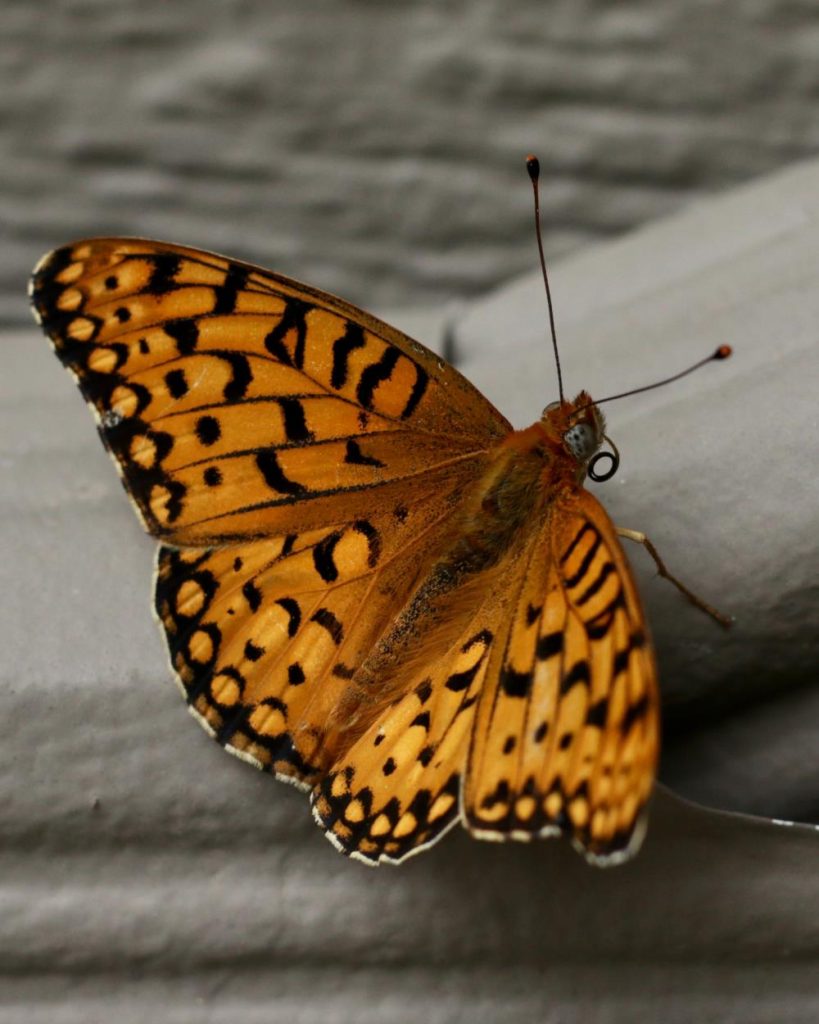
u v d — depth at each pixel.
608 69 0.50
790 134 0.50
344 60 0.50
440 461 0.46
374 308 0.51
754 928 0.45
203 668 0.45
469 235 0.51
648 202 0.50
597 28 0.50
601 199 0.50
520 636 0.45
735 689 0.45
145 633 0.45
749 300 0.46
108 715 0.45
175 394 0.45
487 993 0.45
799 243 0.47
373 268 0.51
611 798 0.44
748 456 0.45
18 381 0.48
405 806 0.45
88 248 0.45
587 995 0.45
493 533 0.45
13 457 0.47
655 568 0.45
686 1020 0.45
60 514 0.46
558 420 0.46
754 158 0.50
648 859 0.45
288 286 0.45
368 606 0.45
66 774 0.45
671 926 0.45
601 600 0.44
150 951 0.45
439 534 0.46
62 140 0.50
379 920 0.45
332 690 0.45
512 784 0.44
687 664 0.45
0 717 0.45
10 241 0.51
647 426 0.46
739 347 0.46
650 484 0.45
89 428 0.47
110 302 0.45
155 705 0.45
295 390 0.45
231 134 0.50
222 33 0.50
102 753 0.45
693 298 0.47
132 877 0.45
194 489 0.45
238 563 0.45
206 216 0.51
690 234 0.48
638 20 0.50
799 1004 0.45
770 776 0.45
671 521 0.45
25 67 0.50
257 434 0.45
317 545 0.45
